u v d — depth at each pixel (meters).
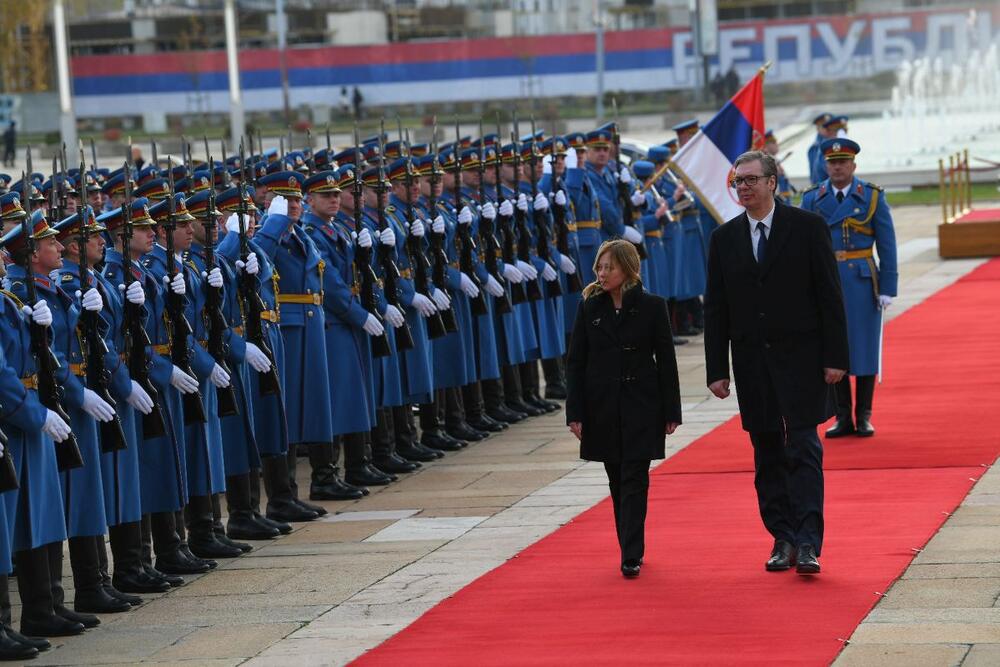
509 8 89.19
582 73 79.88
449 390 16.66
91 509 10.73
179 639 9.91
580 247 19.69
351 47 79.69
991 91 73.69
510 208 17.45
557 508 13.03
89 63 79.31
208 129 74.00
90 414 10.66
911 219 39.38
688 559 10.84
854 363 15.04
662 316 10.80
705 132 19.66
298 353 13.77
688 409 17.58
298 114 79.12
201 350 12.01
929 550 10.62
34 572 10.29
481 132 17.66
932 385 17.48
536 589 10.30
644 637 9.00
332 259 14.33
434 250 15.93
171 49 88.06
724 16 87.62
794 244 10.53
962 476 12.95
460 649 9.03
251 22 89.19
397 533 12.55
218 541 12.34
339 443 16.38
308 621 10.08
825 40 79.38
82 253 10.84
